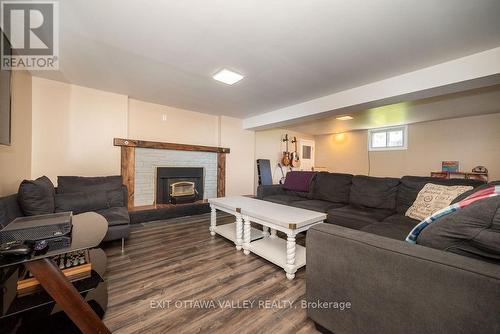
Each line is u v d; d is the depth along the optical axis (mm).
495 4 1332
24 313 1155
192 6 1382
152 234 2734
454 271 721
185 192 3895
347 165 6090
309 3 1351
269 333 1180
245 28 1610
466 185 1896
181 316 1295
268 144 5773
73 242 1098
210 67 2270
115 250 2229
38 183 1813
